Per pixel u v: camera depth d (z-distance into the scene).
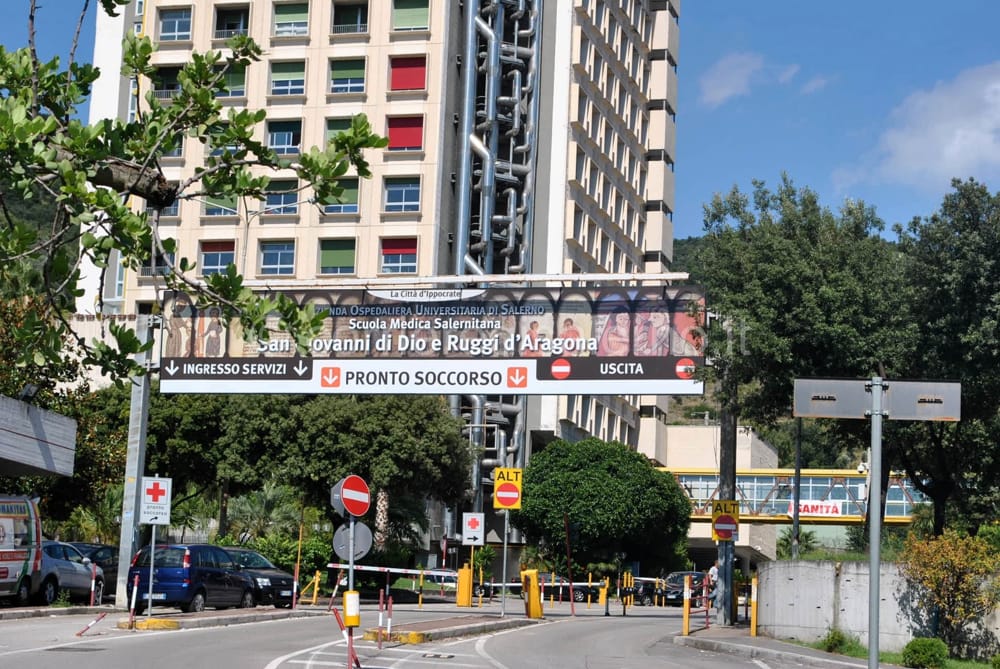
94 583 28.69
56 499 38.81
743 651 23.39
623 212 82.75
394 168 63.69
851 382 11.74
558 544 61.31
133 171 8.83
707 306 29.09
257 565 33.16
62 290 8.74
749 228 30.59
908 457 32.12
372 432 44.62
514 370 29.33
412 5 64.94
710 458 89.44
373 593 44.81
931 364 28.64
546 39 73.75
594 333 29.09
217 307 8.73
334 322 30.22
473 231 66.62
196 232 64.00
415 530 57.62
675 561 67.06
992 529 32.56
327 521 51.03
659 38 90.50
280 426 44.72
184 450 46.81
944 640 22.53
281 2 65.50
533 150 69.81
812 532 83.88
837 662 20.72
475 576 48.41
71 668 15.41
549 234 72.00
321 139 63.88
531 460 63.72
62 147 8.37
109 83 70.69
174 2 66.31
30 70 9.23
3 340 31.05
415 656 19.45
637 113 86.56
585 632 27.81
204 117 9.15
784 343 28.03
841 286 28.33
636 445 85.88
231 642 20.64
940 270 28.42
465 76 66.56
